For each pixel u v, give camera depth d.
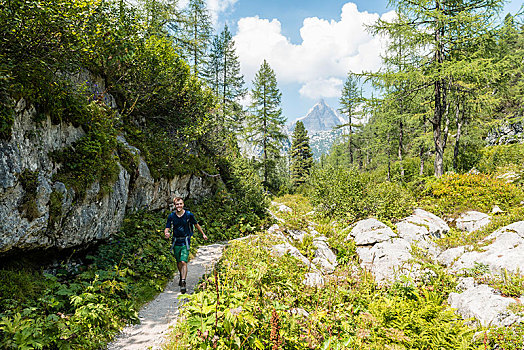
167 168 10.22
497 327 5.03
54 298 3.91
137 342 3.87
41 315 3.64
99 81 7.98
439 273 7.29
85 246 5.62
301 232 10.30
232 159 16.69
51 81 4.93
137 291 5.29
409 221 10.36
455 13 15.36
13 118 3.94
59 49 5.00
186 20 17.98
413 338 5.23
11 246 3.93
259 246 7.38
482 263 6.96
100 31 5.84
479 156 21.75
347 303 6.16
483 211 11.09
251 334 3.77
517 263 6.36
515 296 5.57
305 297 5.86
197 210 11.84
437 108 16.47
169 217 5.80
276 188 32.72
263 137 31.69
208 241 9.98
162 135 11.32
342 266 8.51
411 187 15.29
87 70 7.25
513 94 23.67
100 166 5.88
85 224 5.41
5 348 2.91
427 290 6.89
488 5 14.65
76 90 5.87
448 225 11.16
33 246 4.34
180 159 11.70
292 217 11.54
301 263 7.33
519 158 18.27
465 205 11.65
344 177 13.57
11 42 4.34
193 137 12.72
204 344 3.47
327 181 14.10
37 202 4.25
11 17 4.09
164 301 5.28
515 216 8.74
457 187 12.77
